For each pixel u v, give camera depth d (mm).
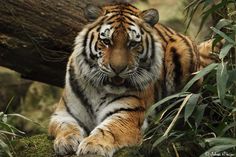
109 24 9711
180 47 11258
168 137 9461
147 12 10055
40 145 9898
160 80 10734
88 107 10117
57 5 12000
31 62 12109
